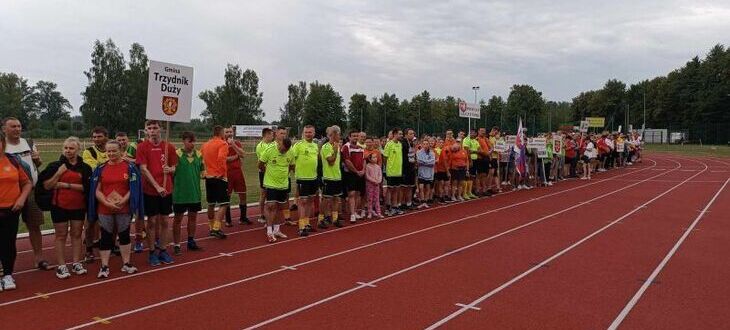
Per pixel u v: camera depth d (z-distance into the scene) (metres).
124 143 8.88
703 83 76.31
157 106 7.88
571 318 5.50
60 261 6.91
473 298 6.14
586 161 22.03
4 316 5.47
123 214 7.07
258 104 83.00
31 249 8.59
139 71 74.56
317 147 10.00
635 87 89.50
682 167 28.72
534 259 8.03
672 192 16.95
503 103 78.56
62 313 5.57
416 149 13.80
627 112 85.00
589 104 94.81
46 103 132.50
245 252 8.43
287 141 9.23
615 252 8.50
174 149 8.13
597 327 5.26
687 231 10.29
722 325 5.33
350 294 6.27
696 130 69.12
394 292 6.36
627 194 16.45
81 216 7.03
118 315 5.53
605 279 6.95
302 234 9.73
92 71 73.12
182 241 9.29
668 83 81.50
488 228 10.60
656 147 61.88
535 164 18.72
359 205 12.43
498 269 7.43
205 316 5.52
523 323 5.36
